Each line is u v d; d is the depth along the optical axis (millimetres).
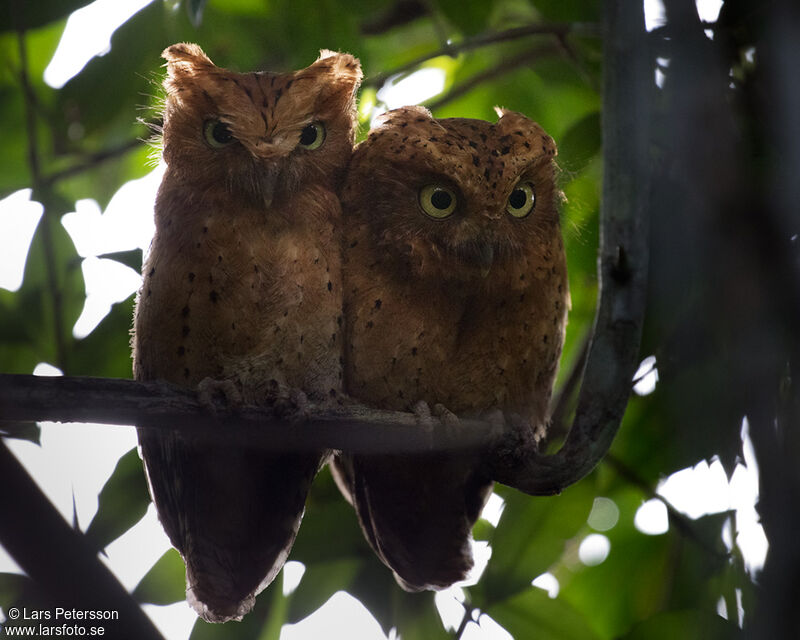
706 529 7770
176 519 8391
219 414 6512
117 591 4988
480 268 8016
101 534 8711
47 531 4855
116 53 9586
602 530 9086
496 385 8602
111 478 8828
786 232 4148
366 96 10523
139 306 8344
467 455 7684
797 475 3732
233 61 9898
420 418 7156
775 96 4371
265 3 9695
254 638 8680
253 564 8305
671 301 5879
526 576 8305
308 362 8117
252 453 8141
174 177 8297
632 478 8430
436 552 8742
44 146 10477
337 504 9359
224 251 8008
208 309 8016
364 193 8477
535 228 8477
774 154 4422
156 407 6297
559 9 9656
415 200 8242
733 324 4148
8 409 5930
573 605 9086
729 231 4262
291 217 8141
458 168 8062
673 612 7051
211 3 9734
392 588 8938
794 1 4367
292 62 9773
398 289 8359
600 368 6480
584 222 9328
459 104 10828
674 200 5602
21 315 9461
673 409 5086
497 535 8406
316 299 8125
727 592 6871
